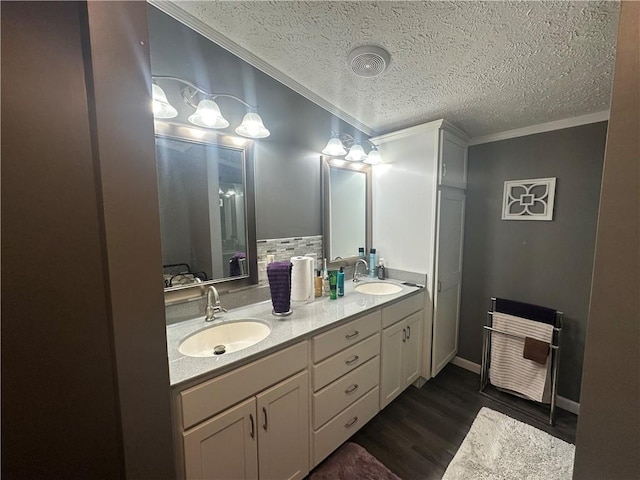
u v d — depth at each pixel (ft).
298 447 4.18
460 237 7.65
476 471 4.65
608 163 1.44
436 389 6.98
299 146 6.08
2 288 1.48
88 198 1.69
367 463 4.80
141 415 1.97
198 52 3.82
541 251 6.55
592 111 5.69
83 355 1.72
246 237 5.20
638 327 1.41
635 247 1.39
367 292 7.04
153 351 2.00
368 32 3.52
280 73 4.48
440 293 6.97
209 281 4.77
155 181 1.95
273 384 3.80
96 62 1.66
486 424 5.72
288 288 4.76
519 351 6.46
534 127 6.51
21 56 1.47
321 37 3.64
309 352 4.27
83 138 1.66
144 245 1.92
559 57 3.92
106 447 1.84
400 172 7.17
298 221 6.19
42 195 1.55
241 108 4.90
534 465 4.76
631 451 1.47
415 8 3.10
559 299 6.35
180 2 3.08
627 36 1.37
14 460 1.56
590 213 5.89
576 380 6.16
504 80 4.59
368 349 5.36
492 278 7.36
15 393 1.53
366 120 6.45
